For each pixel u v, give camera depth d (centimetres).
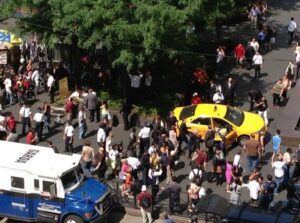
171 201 2769
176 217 2753
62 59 4181
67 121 3406
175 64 3947
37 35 3909
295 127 3366
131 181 2891
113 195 2833
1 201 2722
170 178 2889
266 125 3412
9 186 2691
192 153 3197
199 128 3328
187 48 3694
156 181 2902
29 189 2670
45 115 3556
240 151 3130
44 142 3491
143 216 2727
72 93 3831
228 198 2858
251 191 2742
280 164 2895
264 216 2355
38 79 4034
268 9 4816
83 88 4050
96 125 3628
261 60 3922
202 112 3359
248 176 3069
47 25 3819
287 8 4809
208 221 2692
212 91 3672
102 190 2708
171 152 3084
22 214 2714
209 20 3738
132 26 3400
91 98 3597
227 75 4016
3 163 2684
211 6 3709
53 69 4097
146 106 3775
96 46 3722
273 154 3139
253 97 3591
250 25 4609
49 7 3772
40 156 2742
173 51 3462
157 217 2781
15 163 2688
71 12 3491
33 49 4416
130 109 3734
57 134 3575
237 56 4103
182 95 3853
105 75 4006
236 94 3822
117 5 3412
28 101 3934
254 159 3061
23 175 2659
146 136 3225
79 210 2630
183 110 3459
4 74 4084
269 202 2695
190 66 3909
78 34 3559
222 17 3828
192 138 3183
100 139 3244
